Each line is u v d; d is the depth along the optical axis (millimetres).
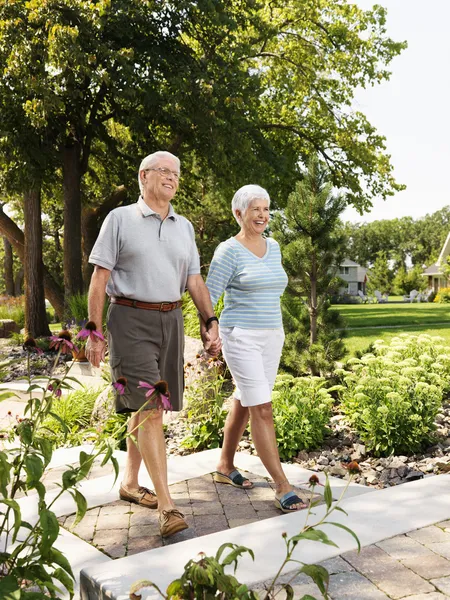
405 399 4738
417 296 62750
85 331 2287
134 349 3061
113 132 20812
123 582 2217
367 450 4508
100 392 6258
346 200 6980
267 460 3225
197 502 3346
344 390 5500
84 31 13797
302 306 7125
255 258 3373
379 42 21297
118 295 3096
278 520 2785
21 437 2010
